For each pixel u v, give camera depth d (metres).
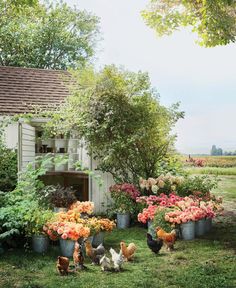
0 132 12.12
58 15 29.75
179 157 12.73
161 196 10.12
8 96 13.70
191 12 12.32
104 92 10.87
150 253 7.68
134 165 11.40
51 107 13.09
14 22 27.80
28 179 9.42
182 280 5.98
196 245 8.20
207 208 9.20
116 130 10.77
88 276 6.27
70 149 12.59
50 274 6.38
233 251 7.69
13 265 6.84
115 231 9.73
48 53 29.55
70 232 7.22
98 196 11.73
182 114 11.12
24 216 7.62
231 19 10.84
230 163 33.22
